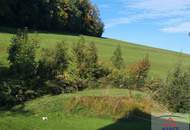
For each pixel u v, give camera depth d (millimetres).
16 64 25062
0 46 36688
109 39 90312
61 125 19688
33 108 22797
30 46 25625
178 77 25484
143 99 23938
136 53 60688
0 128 18156
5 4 71000
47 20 81250
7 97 23406
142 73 28766
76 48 27609
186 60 59469
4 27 67625
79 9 95500
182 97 24938
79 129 19141
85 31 97438
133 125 20703
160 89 25609
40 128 18766
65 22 88000
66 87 25844
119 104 23125
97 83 27141
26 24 77062
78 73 26766
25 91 24250
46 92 25188
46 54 26406
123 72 28469
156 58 57625
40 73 25625
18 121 19719
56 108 22859
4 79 24359
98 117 22641
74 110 22875
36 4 77875
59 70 26188
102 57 45375
